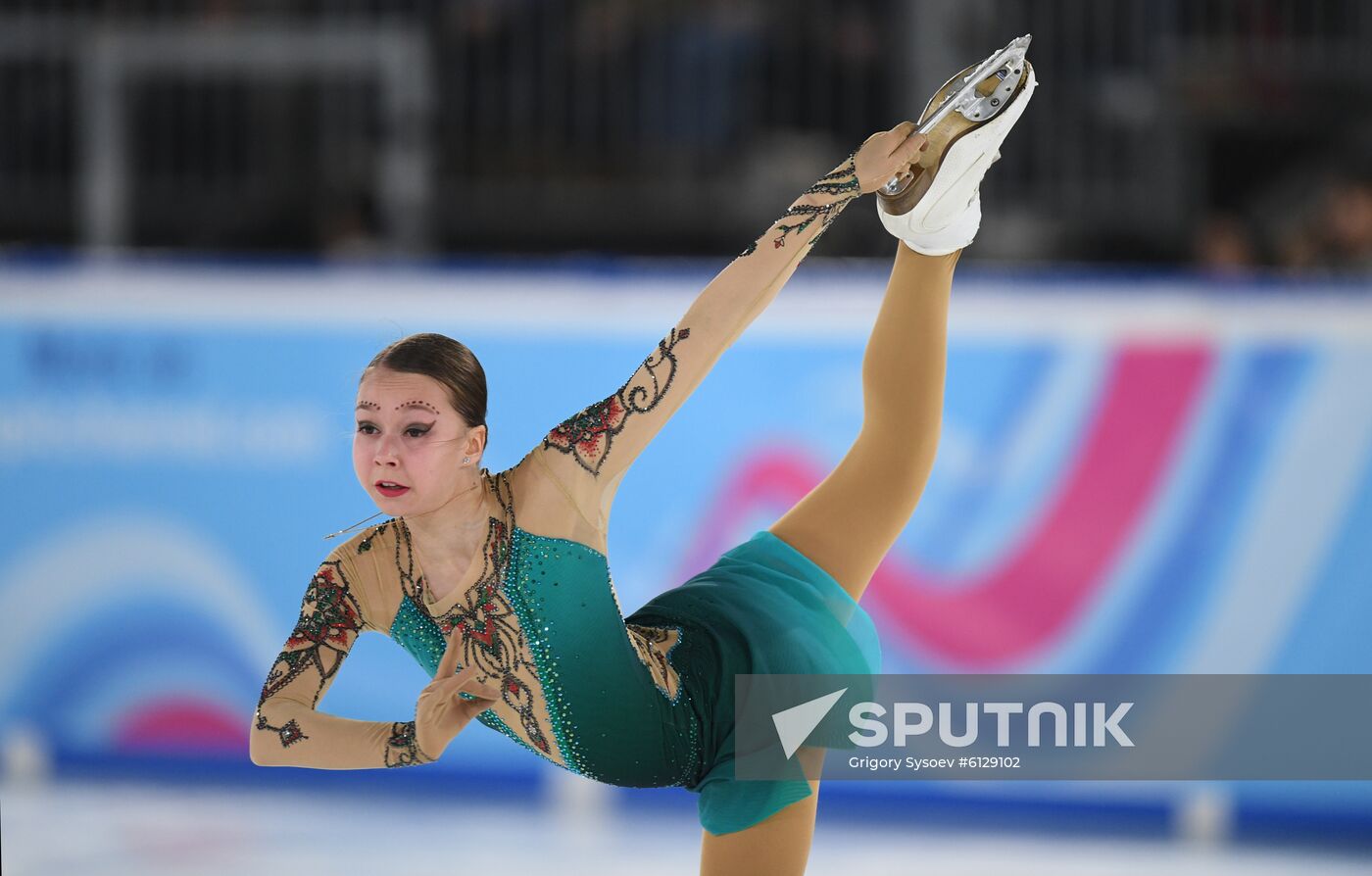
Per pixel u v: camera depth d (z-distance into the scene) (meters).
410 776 19.45
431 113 23.44
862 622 12.00
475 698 9.88
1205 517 18.41
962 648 18.67
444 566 10.51
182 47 23.05
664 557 19.19
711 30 23.33
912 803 18.61
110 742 19.70
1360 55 22.95
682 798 19.19
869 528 11.82
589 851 17.05
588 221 23.52
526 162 23.47
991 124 11.23
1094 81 22.89
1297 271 21.56
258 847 16.97
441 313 19.52
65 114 23.05
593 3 23.44
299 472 19.47
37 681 19.78
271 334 19.55
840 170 10.87
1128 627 18.48
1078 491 18.62
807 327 19.06
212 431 19.58
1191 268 22.61
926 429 11.84
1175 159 23.08
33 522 19.78
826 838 17.66
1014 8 22.92
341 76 23.17
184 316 19.61
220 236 23.00
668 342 10.52
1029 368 18.72
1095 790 18.31
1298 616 18.23
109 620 19.69
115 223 23.11
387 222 23.19
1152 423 18.52
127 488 19.69
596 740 10.77
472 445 10.31
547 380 19.45
